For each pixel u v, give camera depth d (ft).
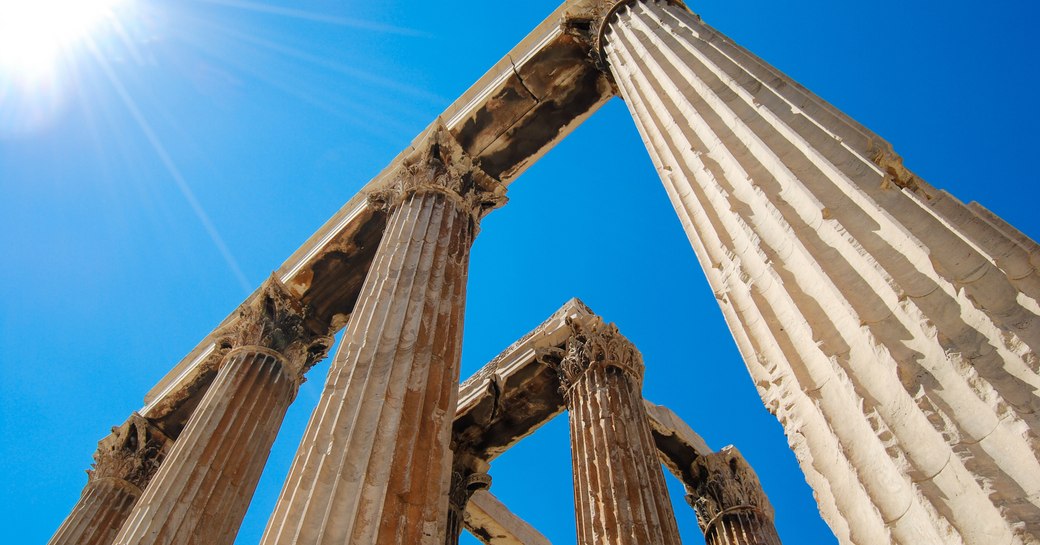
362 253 64.13
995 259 14.26
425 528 27.27
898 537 12.06
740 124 24.40
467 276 44.93
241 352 59.82
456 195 50.52
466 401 73.77
